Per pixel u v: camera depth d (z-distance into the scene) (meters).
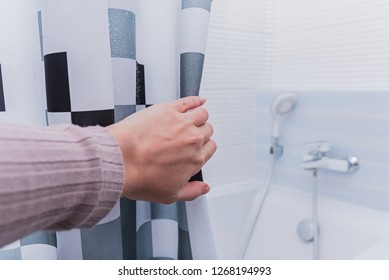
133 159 0.35
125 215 0.63
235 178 1.43
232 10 1.29
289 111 1.28
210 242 0.67
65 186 0.25
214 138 1.33
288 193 1.32
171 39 0.64
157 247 0.73
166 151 0.36
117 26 0.60
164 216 0.72
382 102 1.00
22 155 0.23
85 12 0.51
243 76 1.37
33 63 0.63
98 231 0.59
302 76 1.27
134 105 0.63
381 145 1.02
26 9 0.62
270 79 1.43
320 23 1.18
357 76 1.08
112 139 0.32
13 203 0.21
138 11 0.65
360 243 1.02
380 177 1.04
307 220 1.15
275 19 1.37
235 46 1.32
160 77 0.64
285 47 1.33
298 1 1.26
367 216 1.06
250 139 1.46
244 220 1.38
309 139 1.24
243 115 1.42
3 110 0.62
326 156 1.15
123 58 0.61
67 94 0.52
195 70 0.64
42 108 0.64
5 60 0.62
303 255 1.16
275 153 1.32
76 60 0.52
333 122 1.15
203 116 0.42
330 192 1.20
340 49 1.12
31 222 0.23
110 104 0.54
